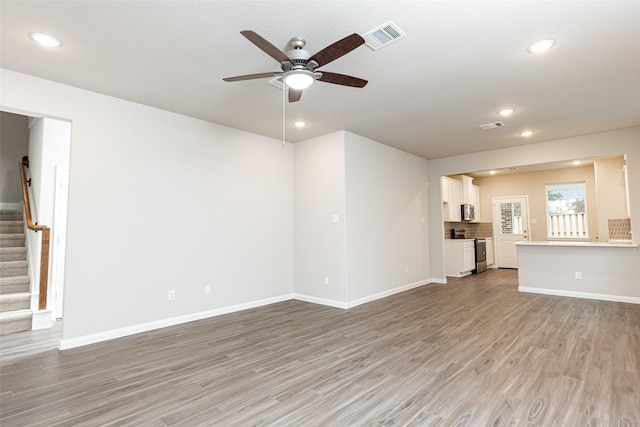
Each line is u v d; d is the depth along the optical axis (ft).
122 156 12.27
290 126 15.53
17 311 13.17
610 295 16.96
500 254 30.53
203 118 14.40
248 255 16.05
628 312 14.52
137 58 9.39
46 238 13.47
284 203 17.84
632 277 16.47
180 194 13.78
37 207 15.67
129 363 9.57
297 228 18.03
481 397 7.47
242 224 15.89
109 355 10.17
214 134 15.02
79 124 11.34
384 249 18.54
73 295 11.02
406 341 11.22
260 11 7.36
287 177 18.08
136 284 12.42
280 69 10.07
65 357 10.05
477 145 19.40
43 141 14.90
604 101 12.80
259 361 9.64
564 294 18.22
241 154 16.02
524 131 16.66
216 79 10.70
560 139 18.15
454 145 19.39
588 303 16.37
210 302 14.51
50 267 14.44
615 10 7.42
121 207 12.18
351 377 8.56
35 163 16.88
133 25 7.84
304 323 13.43
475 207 30.71
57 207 14.84
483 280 23.77
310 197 17.46
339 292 16.03
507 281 23.24
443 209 23.50
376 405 7.20
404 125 15.55
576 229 26.94
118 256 12.03
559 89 11.68
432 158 22.99
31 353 10.40
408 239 20.79
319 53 7.55
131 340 11.54
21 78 10.28
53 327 13.34
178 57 9.34
